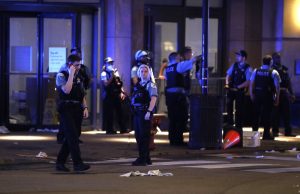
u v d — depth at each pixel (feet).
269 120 83.82
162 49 100.78
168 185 48.49
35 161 61.62
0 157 62.90
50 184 48.73
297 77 101.71
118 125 93.56
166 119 95.61
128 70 94.32
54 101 90.89
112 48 94.02
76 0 92.17
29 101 91.25
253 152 73.15
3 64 90.99
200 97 72.28
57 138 75.97
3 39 90.84
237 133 74.69
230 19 102.68
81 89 55.21
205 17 71.67
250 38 102.68
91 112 94.12
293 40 101.71
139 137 60.03
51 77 90.99
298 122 101.50
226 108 93.20
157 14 100.27
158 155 68.69
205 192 45.70
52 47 91.20
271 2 102.06
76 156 55.31
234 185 48.80
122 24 94.02
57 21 91.20
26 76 91.20
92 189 46.42
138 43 95.91
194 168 58.29
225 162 63.36
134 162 60.29
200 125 72.33
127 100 90.74
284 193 45.83
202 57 72.38
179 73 74.79
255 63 102.37
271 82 82.84
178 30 101.55
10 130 91.40
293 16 101.71
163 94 95.30
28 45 91.15
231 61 102.53
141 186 47.96
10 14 90.74
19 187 47.26
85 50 93.86
